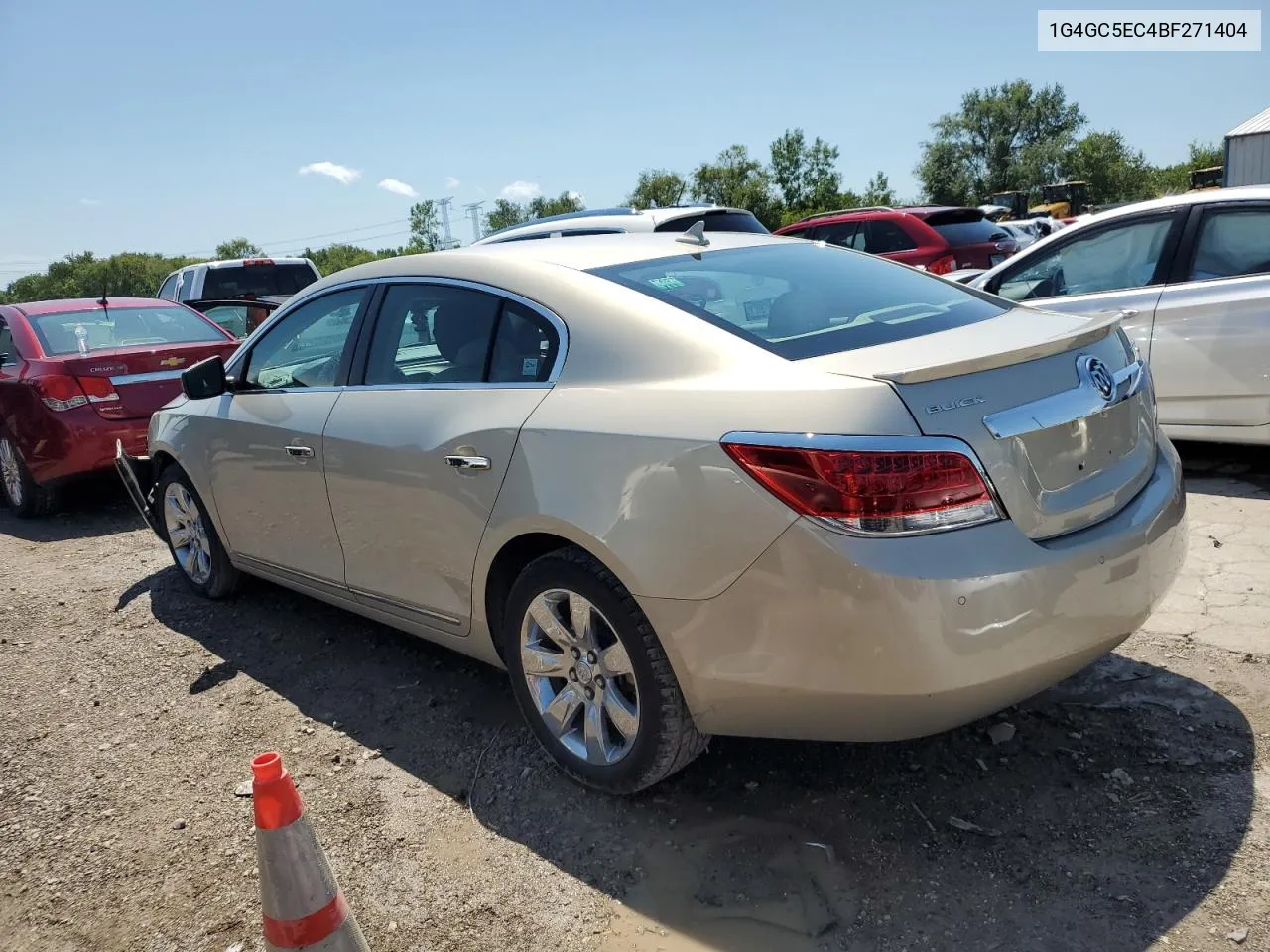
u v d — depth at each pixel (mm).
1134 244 5637
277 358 4137
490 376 3098
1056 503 2389
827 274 3297
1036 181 77812
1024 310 3203
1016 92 79625
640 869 2598
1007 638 2244
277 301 9695
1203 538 4512
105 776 3334
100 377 6570
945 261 10859
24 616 4988
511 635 3023
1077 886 2371
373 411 3441
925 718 2312
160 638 4535
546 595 2873
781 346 2613
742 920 2369
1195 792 2662
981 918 2299
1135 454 2693
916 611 2170
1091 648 2426
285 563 4145
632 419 2582
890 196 65750
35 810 3162
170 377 6840
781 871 2529
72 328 7191
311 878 2018
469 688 3750
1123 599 2471
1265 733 2895
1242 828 2498
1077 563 2336
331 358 3795
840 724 2400
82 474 6625
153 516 5203
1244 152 28625
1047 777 2799
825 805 2775
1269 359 5059
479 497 2955
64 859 2893
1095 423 2518
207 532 4727
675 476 2445
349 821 2941
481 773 3141
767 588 2314
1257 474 5434
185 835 2953
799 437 2258
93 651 4453
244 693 3883
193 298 11719
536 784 3033
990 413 2299
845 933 2297
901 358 2463
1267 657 3328
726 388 2475
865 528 2193
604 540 2578
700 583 2416
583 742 2955
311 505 3775
